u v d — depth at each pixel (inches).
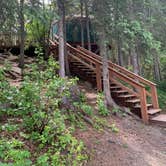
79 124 286.2
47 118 225.8
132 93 417.4
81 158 220.7
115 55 697.0
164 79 811.4
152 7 526.0
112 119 352.5
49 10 378.9
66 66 483.8
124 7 390.0
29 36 563.5
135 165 241.0
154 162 257.9
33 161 193.9
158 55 638.5
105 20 378.0
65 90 246.5
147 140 319.9
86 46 655.1
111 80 442.0
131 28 399.9
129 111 404.8
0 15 367.6
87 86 477.7
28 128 226.1
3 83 241.0
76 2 504.1
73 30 653.9
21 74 370.0
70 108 301.3
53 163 197.6
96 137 274.8
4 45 561.9
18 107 236.2
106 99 388.5
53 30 615.5
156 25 564.4
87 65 481.7
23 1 373.4
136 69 509.0
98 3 378.3
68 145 226.2
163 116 418.0
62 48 348.8
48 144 218.1
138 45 470.6
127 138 304.8
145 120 394.3
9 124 222.4
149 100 501.7
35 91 225.3
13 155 183.9
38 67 275.6
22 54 433.4
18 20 415.8
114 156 248.4
